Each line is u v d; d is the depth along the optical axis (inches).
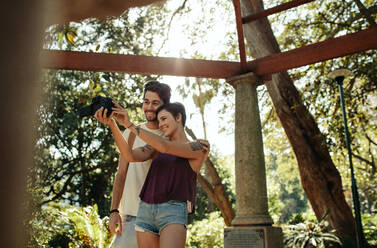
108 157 529.7
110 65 194.5
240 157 223.0
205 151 104.4
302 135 457.1
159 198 96.7
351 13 432.8
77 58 188.2
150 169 103.9
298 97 465.4
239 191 218.5
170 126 108.3
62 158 466.6
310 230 417.7
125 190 127.2
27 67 22.0
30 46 22.3
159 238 99.0
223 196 489.7
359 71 410.0
